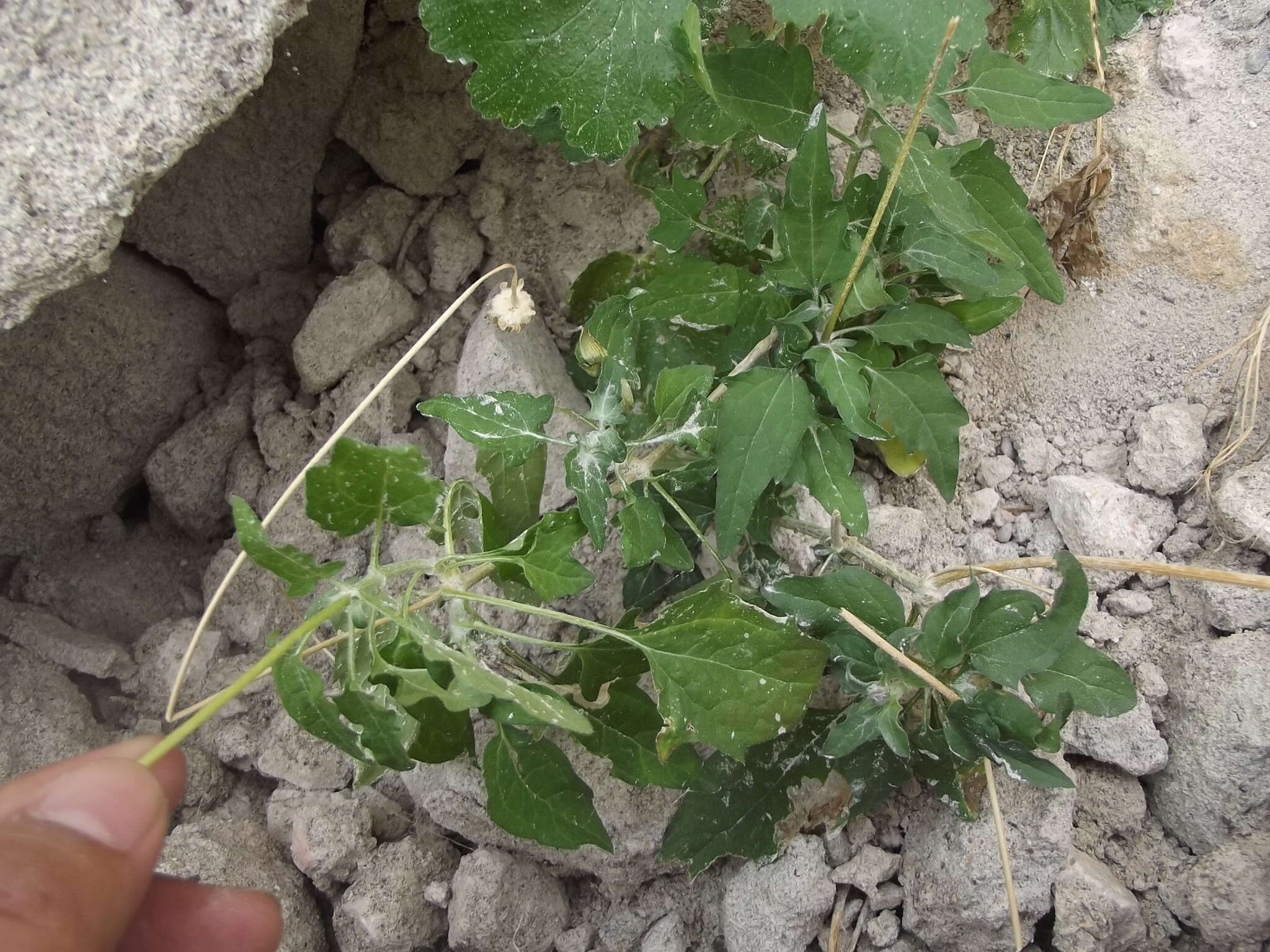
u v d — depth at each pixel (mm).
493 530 226
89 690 282
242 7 194
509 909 248
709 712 211
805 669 211
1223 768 228
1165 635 247
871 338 246
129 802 164
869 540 261
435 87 298
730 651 212
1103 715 211
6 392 271
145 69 192
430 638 194
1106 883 230
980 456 274
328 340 295
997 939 231
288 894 256
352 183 318
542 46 208
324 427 301
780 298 241
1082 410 268
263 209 301
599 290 287
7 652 277
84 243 194
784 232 228
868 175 241
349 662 195
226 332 317
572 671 237
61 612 294
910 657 221
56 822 159
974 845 230
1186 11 260
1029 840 228
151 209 285
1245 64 256
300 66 281
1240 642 234
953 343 236
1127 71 264
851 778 232
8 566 295
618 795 250
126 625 297
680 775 224
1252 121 255
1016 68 236
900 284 255
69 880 154
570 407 285
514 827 215
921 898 236
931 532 269
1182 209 259
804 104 243
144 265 295
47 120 190
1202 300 258
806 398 228
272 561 184
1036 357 272
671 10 208
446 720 203
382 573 199
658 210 268
